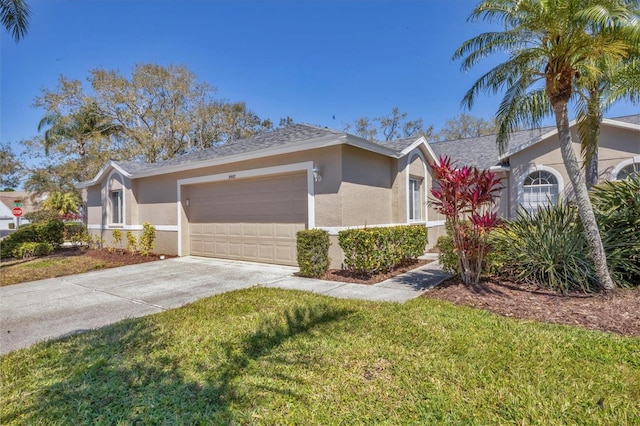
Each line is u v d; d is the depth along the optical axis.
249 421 2.61
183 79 28.11
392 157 10.39
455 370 3.26
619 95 9.05
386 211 10.45
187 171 11.88
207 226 11.72
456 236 6.38
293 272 8.72
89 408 2.81
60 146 24.02
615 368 3.23
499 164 14.34
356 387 3.04
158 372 3.37
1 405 2.88
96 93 24.70
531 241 6.55
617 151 11.91
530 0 5.98
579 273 5.90
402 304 5.47
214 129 31.81
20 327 4.95
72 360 3.68
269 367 3.43
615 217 6.41
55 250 14.59
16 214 24.62
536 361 3.39
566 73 5.97
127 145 26.22
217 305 5.64
